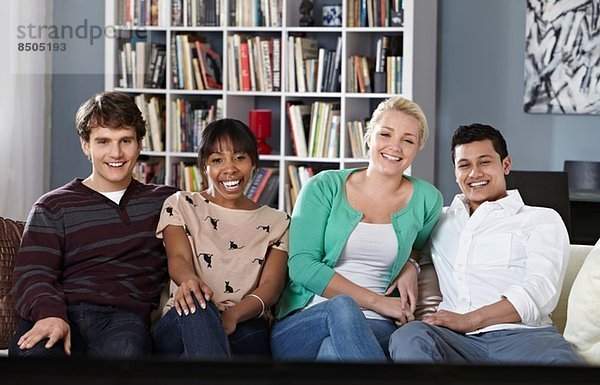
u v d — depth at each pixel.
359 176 2.96
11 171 5.70
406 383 0.80
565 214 4.23
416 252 3.06
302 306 2.89
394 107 2.92
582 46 5.98
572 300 2.64
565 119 6.14
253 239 2.91
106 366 0.81
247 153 2.93
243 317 2.74
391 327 2.79
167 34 6.10
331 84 5.95
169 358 0.85
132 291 2.84
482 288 2.79
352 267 2.88
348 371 0.81
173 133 6.14
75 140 6.42
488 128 2.95
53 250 2.81
